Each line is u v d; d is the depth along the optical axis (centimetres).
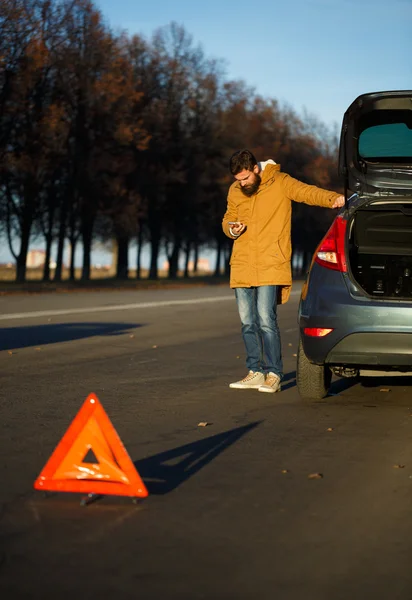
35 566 386
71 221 5131
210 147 5903
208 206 6116
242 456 597
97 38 4541
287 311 2127
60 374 998
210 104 5919
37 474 544
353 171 798
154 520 454
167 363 1100
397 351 740
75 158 4712
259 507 478
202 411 765
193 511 470
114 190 4903
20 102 4172
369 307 742
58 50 4441
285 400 824
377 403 808
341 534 432
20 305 2283
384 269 861
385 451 614
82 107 4653
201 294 3116
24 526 442
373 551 408
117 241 6131
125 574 376
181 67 5666
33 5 4078
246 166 834
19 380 949
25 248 4934
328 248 771
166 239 7088
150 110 5459
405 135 800
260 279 855
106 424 488
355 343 747
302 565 389
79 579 370
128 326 1647
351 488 517
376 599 350
